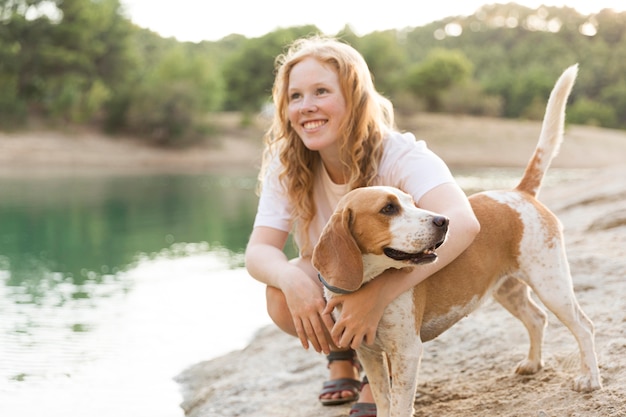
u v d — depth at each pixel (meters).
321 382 4.39
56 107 50.03
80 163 42.59
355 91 3.40
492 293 3.38
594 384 3.19
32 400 4.85
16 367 5.57
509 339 4.16
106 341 6.32
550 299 3.26
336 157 3.51
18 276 9.56
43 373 5.41
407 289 2.96
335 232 2.89
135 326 6.84
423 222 2.77
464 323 4.55
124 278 9.36
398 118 64.69
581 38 120.75
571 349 3.78
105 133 50.66
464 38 135.75
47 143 45.69
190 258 10.95
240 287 8.65
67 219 15.97
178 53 59.06
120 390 5.07
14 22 54.19
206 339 6.34
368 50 76.06
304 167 3.57
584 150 54.81
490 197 3.38
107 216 16.72
